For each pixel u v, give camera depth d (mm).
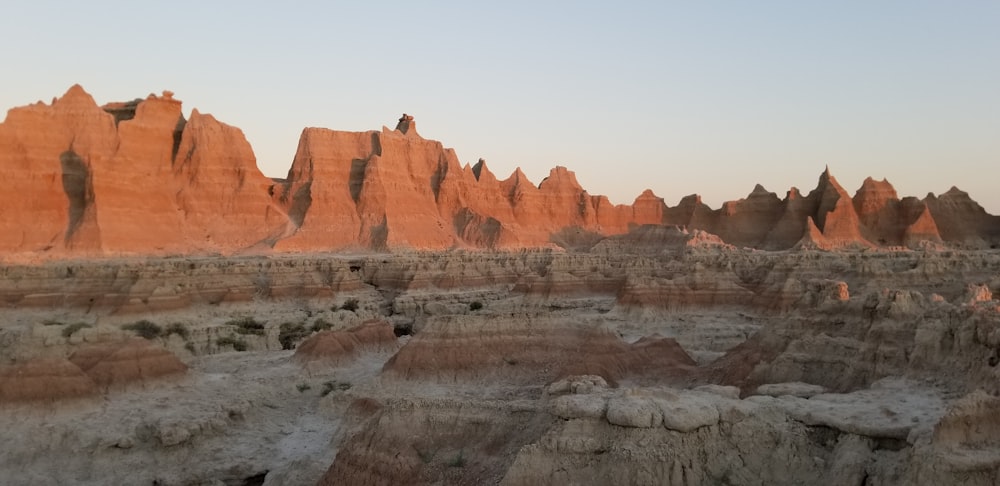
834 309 49062
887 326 43375
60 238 113562
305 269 109438
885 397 36656
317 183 151000
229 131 146625
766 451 33375
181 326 82438
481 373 57219
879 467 30922
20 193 115375
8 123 118750
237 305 94188
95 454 46250
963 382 36844
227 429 52094
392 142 166750
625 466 32250
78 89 128125
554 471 33188
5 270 90250
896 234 168000
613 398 35469
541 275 118625
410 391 54938
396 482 38531
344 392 57625
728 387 39438
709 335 77438
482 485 36125
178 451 47875
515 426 39688
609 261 134125
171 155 140125
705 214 191625
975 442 28812
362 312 99125
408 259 128125
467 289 120562
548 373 56312
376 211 152500
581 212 195250
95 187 117125
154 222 123812
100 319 80312
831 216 166625
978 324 37875
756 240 179625
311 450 49594
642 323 84125
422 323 98375
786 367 46750
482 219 169625
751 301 86375
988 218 173625
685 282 90500
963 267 86938
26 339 57938
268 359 74688
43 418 48594
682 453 32562
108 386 54406
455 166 178000
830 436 33875
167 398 55281
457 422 40844
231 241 135250
